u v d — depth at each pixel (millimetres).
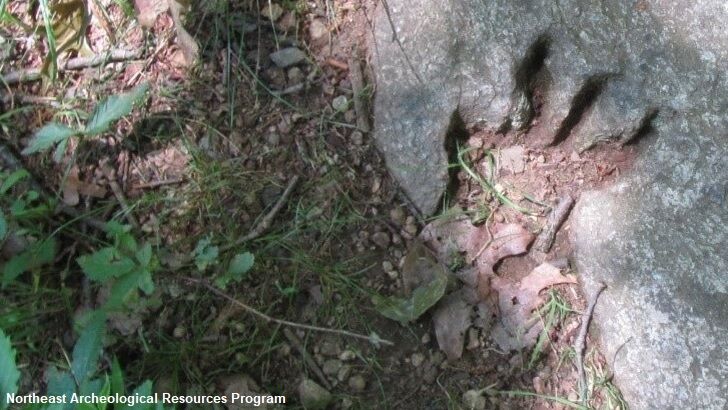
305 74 845
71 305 781
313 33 853
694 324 740
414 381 765
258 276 786
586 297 785
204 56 843
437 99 805
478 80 795
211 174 807
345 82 840
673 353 740
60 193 810
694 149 775
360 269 793
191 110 830
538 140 820
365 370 767
